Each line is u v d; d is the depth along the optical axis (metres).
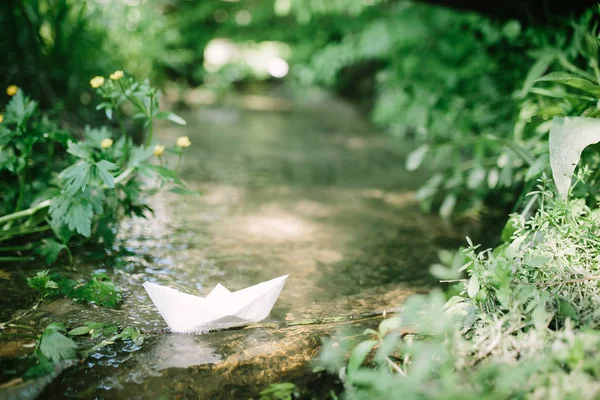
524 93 3.01
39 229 2.51
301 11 8.29
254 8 10.78
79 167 2.20
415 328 1.99
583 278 1.76
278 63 12.34
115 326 1.97
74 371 1.70
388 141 7.27
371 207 4.00
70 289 2.23
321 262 2.81
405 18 7.37
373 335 1.98
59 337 1.82
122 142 2.56
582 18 3.12
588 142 2.00
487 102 4.61
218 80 10.99
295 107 10.85
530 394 1.40
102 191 2.52
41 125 2.66
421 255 2.97
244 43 11.39
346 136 7.61
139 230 3.14
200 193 2.57
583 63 3.21
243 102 11.02
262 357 1.82
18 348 1.78
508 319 1.70
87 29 4.90
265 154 5.98
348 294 2.40
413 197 4.34
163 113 2.47
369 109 10.16
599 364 1.43
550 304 1.73
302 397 1.64
